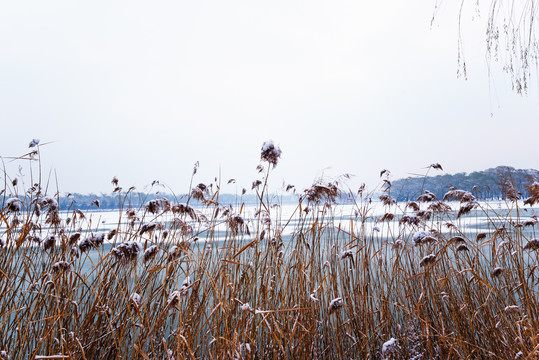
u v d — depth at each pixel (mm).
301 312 2324
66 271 2189
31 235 2551
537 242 2385
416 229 3215
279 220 3105
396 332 2957
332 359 2592
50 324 2004
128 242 1691
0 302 2150
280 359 2170
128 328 2227
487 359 2270
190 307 2039
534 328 1887
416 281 3125
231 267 2600
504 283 2951
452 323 2615
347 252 2670
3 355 1869
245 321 2004
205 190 2646
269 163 2102
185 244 2256
